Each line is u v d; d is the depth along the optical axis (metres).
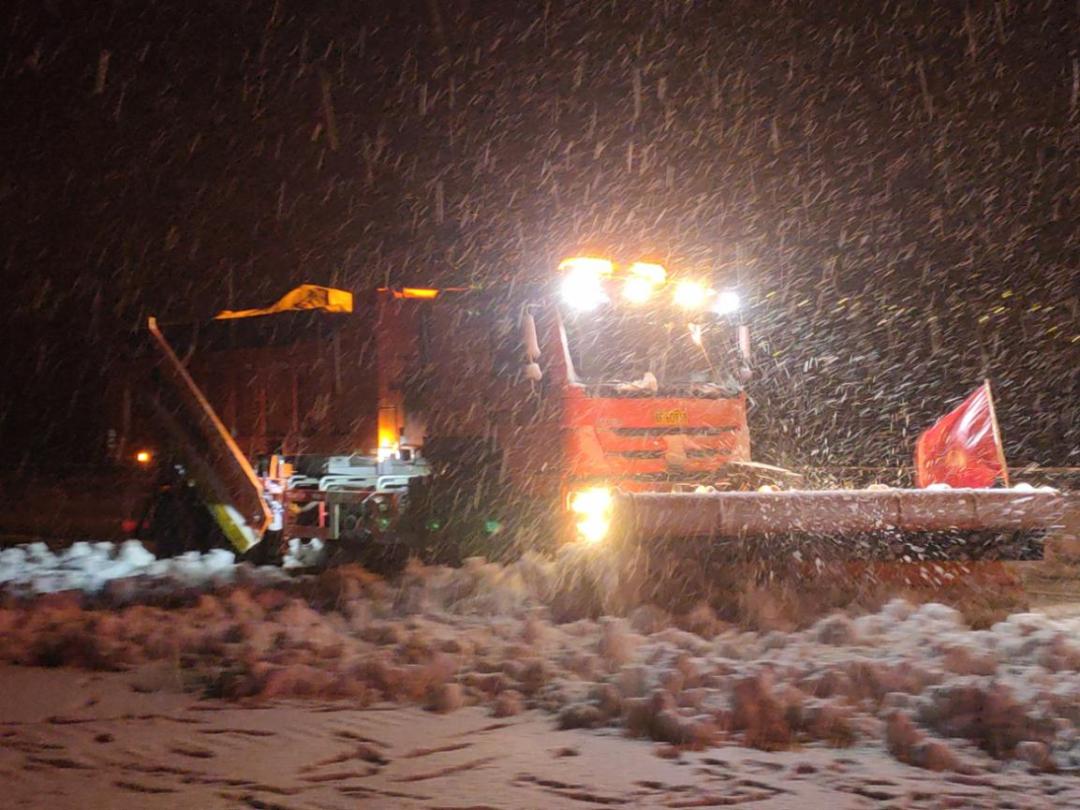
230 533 15.01
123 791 5.43
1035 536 10.41
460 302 13.08
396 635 8.84
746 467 12.25
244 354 15.52
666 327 12.56
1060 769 5.76
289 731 6.49
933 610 9.03
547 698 7.13
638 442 12.04
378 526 13.53
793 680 7.19
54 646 8.35
